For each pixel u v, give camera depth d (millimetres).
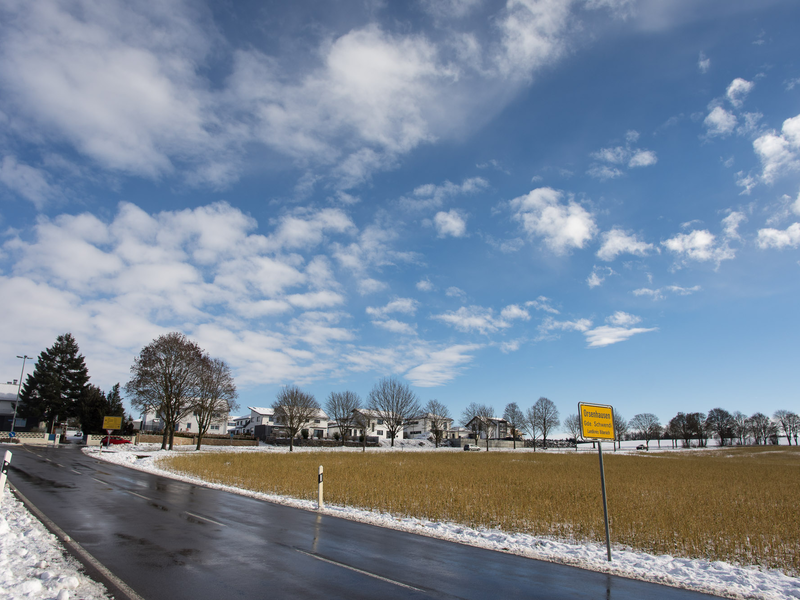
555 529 14398
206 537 10766
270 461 37062
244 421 118125
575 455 68438
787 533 13898
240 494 19297
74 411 79438
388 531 13008
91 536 10266
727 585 9227
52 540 9641
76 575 7488
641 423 153500
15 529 10422
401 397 90625
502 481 25859
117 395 84188
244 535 11227
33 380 77500
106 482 21016
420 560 9852
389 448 85438
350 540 11398
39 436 66438
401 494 19547
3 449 41562
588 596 7996
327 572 8469
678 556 11898
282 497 18812
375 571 8742
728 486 26375
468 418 126938
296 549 10086
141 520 12414
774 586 9344
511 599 7570
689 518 15594
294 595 7133
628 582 9086
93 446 58312
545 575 9266
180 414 56281
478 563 9938
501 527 14531
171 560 8664
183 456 41531
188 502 16172
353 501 18172
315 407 92750
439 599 7359
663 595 8289
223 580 7668
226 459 38781
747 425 150375
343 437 91438
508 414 114375
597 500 19312
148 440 67812
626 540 13133
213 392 55031
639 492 22266
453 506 17156
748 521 15367
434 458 50781
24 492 16469
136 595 6785
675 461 56594
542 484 24828
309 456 46906
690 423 134750
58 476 22375
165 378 52844
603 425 11727
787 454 90062
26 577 7219
